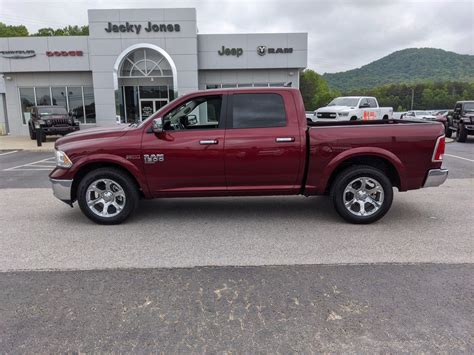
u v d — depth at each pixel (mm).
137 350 2779
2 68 23938
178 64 23203
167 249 4680
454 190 7746
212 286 3723
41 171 11070
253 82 24922
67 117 20984
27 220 5930
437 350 2754
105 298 3508
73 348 2809
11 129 25078
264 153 5441
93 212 5598
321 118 20906
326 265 4172
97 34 22844
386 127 5434
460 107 19656
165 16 22734
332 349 2775
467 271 3988
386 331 2979
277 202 6891
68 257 4453
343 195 5531
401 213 6129
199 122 5750
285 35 23844
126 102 24328
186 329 3029
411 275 3908
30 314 3260
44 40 23734
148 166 5449
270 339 2895
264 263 4242
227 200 7066
